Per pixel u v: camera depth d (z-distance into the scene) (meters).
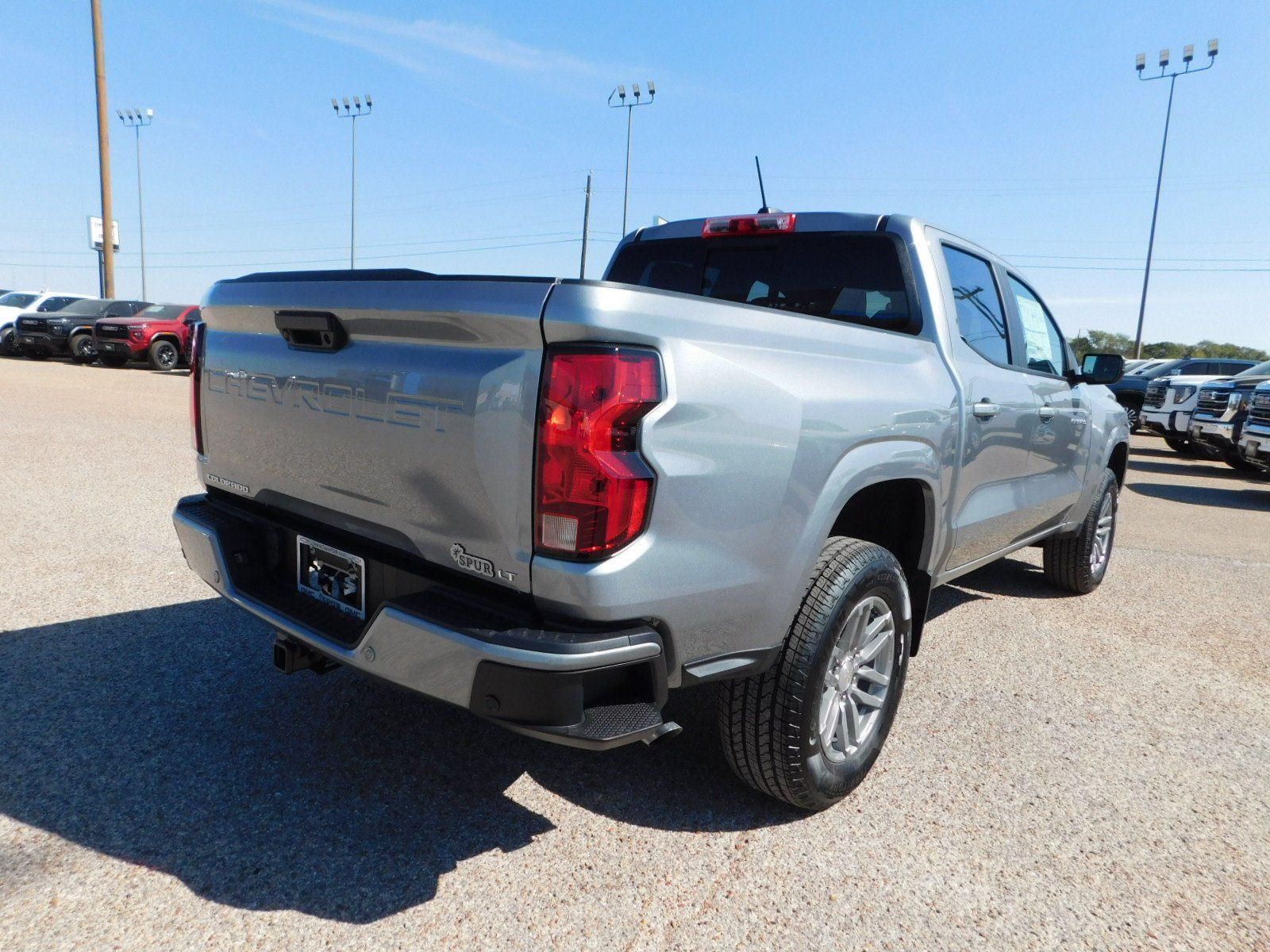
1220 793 2.82
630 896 2.15
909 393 2.75
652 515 1.89
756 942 2.01
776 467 2.16
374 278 2.12
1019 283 4.12
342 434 2.23
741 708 2.38
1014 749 3.07
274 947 1.90
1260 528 8.12
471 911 2.06
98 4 23.69
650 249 3.97
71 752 2.69
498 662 1.82
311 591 2.49
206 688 3.20
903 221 3.26
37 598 4.05
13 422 9.81
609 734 1.87
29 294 23.42
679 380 1.92
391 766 2.72
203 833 2.31
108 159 24.61
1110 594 5.27
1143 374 19.98
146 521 5.58
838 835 2.47
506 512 1.89
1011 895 2.23
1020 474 3.85
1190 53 33.53
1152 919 2.16
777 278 3.53
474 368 1.92
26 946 1.87
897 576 2.65
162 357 19.91
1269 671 3.98
